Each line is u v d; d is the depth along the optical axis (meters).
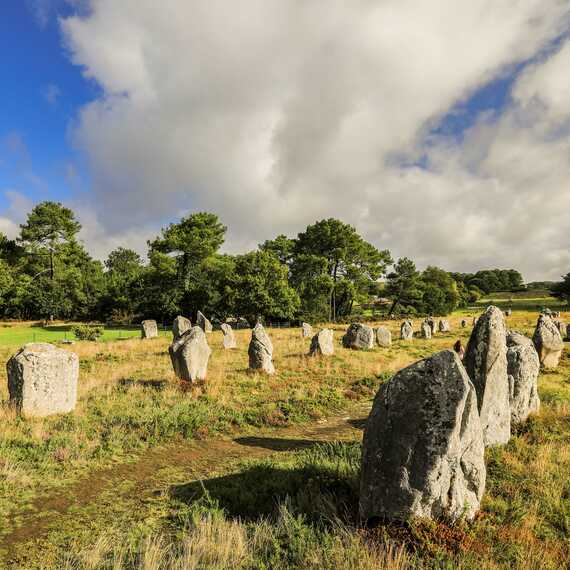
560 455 8.00
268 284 52.75
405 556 4.86
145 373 17.69
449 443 5.40
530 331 34.66
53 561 5.37
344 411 13.64
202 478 8.02
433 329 43.31
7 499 6.97
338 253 69.19
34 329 52.97
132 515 6.59
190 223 62.31
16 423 10.38
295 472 7.80
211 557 5.18
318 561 4.93
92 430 10.33
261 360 17.86
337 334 38.94
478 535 5.37
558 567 4.78
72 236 67.88
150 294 59.72
